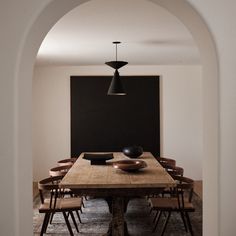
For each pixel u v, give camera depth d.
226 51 1.84
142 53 5.62
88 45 4.85
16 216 1.88
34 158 7.30
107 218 4.87
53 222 4.73
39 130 7.30
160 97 7.30
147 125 7.29
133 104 7.27
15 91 1.86
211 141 1.98
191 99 7.29
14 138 1.87
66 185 3.51
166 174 4.00
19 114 1.90
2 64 1.86
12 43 1.85
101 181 3.63
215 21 1.83
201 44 2.08
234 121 1.85
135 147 5.21
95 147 7.28
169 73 7.27
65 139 7.31
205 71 2.09
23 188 1.98
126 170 4.08
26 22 1.85
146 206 5.40
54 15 2.01
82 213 5.10
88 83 7.27
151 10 3.18
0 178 1.88
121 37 4.34
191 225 4.53
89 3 2.96
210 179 2.00
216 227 1.89
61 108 7.30
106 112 7.28
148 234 4.25
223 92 1.84
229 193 1.86
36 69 7.28
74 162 5.22
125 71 7.27
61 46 4.91
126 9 3.15
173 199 4.25
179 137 7.33
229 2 1.83
